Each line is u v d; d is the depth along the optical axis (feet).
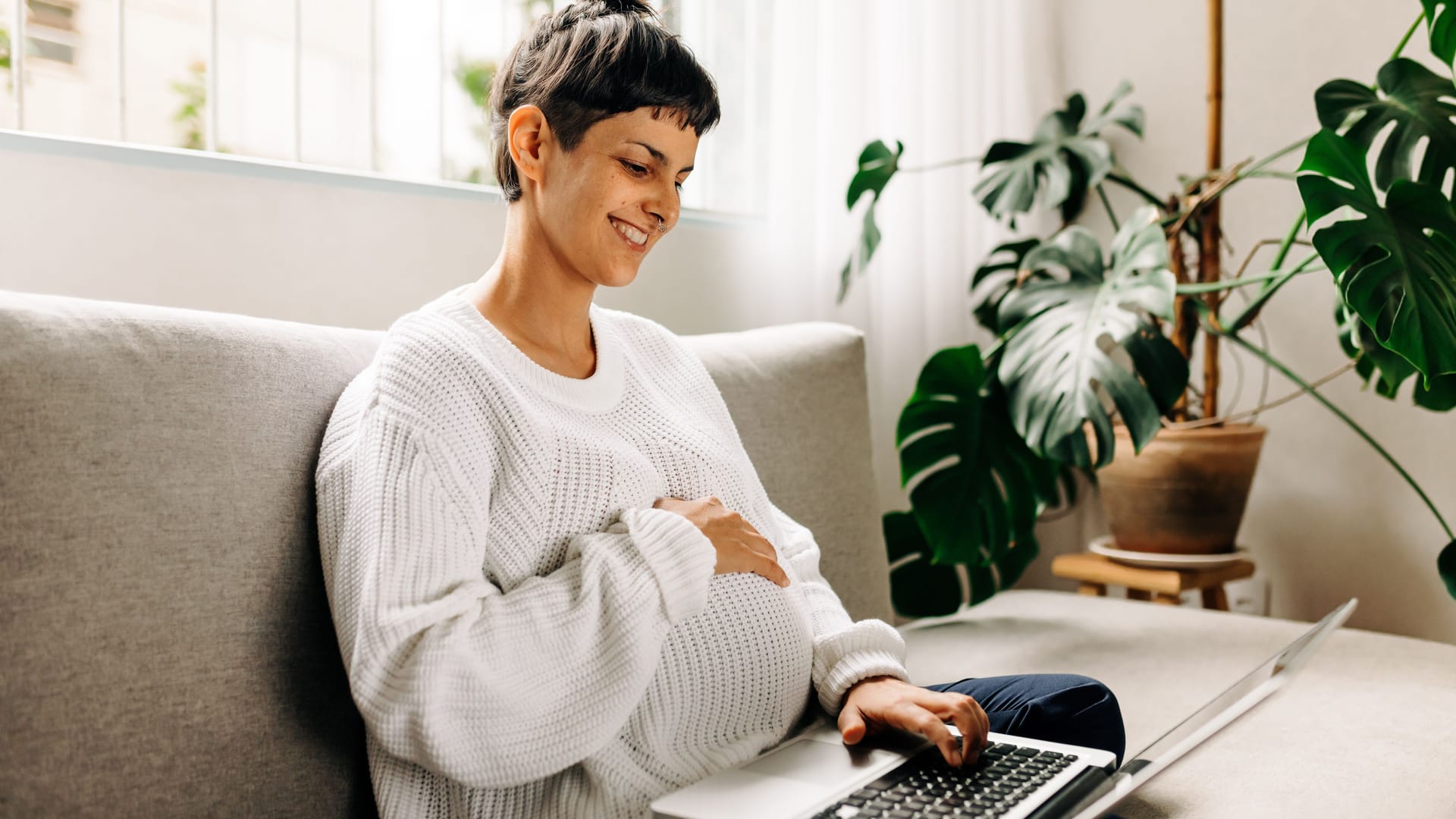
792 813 2.74
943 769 3.05
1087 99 8.48
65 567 2.73
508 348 3.41
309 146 5.59
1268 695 3.70
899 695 3.38
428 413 3.09
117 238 4.16
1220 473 6.82
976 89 8.25
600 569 3.10
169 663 2.87
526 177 3.48
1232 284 6.38
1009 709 3.62
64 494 2.76
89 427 2.85
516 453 3.20
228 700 2.97
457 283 5.42
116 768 2.74
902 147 6.53
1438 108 5.62
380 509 2.94
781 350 5.38
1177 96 8.15
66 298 3.09
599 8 3.51
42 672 2.66
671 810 2.78
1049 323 6.20
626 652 3.04
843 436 5.42
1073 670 5.22
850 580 5.24
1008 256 8.45
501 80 3.58
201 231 4.41
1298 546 7.88
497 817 3.13
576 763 3.18
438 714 2.76
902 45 7.68
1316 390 7.73
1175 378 5.89
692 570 3.21
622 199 3.40
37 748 2.63
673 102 3.39
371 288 5.03
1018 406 6.05
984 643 5.73
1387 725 4.33
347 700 3.27
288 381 3.38
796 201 7.08
